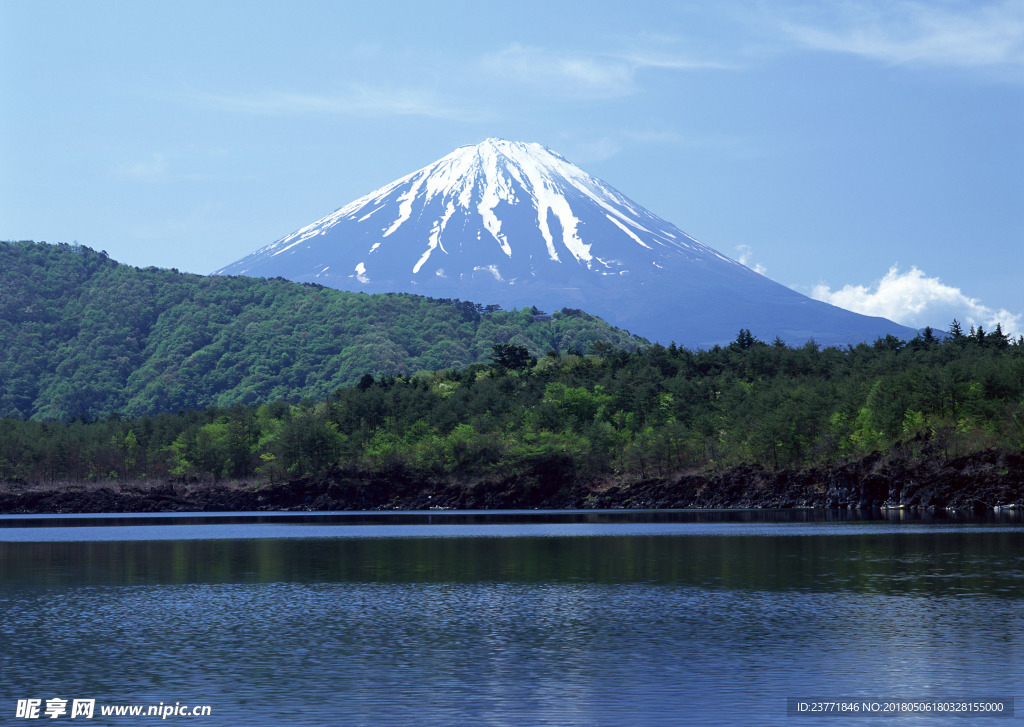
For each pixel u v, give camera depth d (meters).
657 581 93.75
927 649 60.62
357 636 67.06
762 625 69.31
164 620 73.81
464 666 57.66
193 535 166.88
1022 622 69.00
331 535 163.75
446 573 103.19
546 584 93.00
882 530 150.12
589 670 56.38
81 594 88.31
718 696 50.53
